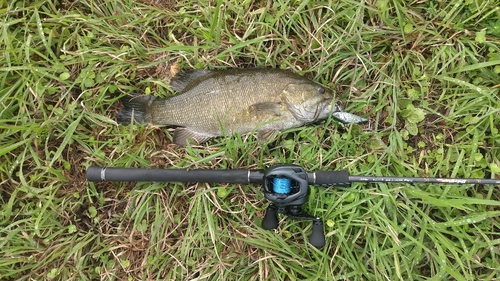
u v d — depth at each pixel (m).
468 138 0.65
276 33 0.66
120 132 0.68
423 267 0.65
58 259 0.67
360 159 0.65
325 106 0.63
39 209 0.66
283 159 0.66
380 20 0.66
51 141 0.68
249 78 0.62
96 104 0.67
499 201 0.61
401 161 0.64
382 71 0.65
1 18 0.66
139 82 0.69
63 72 0.67
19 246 0.65
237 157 0.66
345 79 0.67
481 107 0.64
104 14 0.69
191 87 0.64
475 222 0.62
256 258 0.66
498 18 0.63
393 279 0.63
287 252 0.64
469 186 0.64
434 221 0.62
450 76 0.65
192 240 0.65
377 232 0.64
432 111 0.65
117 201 0.68
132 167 0.65
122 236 0.67
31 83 0.66
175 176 0.61
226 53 0.67
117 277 0.67
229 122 0.63
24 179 0.64
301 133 0.65
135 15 0.68
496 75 0.64
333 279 0.62
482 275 0.63
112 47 0.68
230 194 0.66
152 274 0.66
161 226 0.66
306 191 0.57
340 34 0.66
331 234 0.62
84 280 0.66
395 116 0.64
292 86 0.62
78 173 0.68
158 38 0.68
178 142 0.66
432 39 0.65
